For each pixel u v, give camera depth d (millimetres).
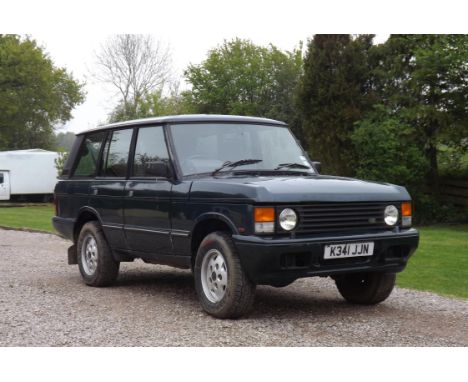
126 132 7746
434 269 9742
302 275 5723
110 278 8102
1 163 35250
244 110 43812
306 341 5262
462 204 20797
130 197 7316
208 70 46562
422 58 18578
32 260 11250
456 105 19078
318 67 21484
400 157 19688
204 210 6148
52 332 5578
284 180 6023
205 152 6789
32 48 54781
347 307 6812
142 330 5637
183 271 9844
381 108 19734
